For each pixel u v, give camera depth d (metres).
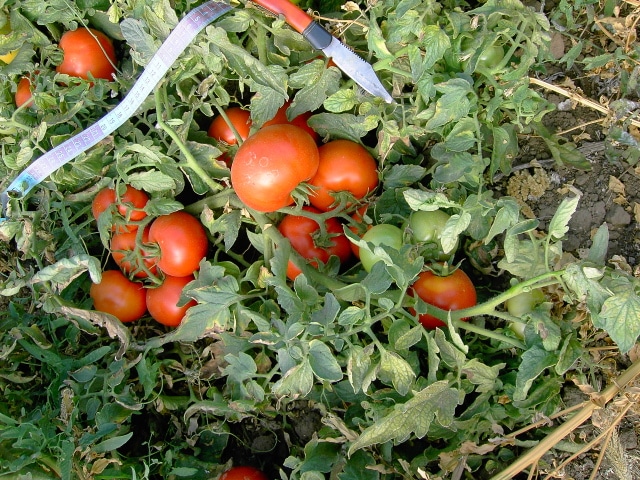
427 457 0.52
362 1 0.61
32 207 0.64
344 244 0.58
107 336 0.62
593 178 0.59
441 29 0.49
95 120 0.61
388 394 0.51
